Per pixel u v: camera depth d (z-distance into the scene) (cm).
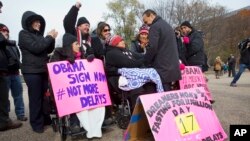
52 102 589
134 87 564
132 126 484
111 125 621
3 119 624
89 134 534
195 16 4072
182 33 767
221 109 758
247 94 1047
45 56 604
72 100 538
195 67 742
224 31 5188
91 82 561
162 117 460
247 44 1333
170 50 563
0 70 607
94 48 650
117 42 599
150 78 558
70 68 552
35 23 598
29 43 580
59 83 539
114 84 596
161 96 474
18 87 721
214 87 1330
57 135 582
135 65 592
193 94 506
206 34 4600
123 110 588
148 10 582
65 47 564
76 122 551
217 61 2453
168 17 3875
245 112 720
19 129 636
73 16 603
